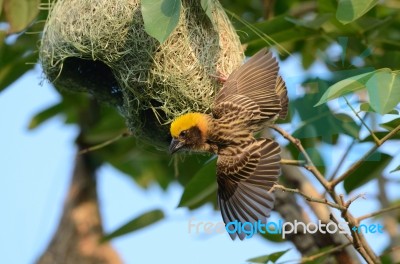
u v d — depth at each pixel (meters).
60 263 14.09
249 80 9.86
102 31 10.03
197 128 9.70
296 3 14.01
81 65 10.84
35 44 12.21
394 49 11.89
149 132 10.48
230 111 9.73
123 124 13.50
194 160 13.21
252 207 9.23
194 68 10.01
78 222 14.23
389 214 12.94
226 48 10.29
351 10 9.23
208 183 11.45
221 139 9.65
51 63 10.36
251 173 9.35
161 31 8.84
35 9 11.01
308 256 10.92
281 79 10.13
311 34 11.52
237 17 10.98
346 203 9.34
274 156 9.35
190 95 10.01
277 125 10.88
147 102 10.12
